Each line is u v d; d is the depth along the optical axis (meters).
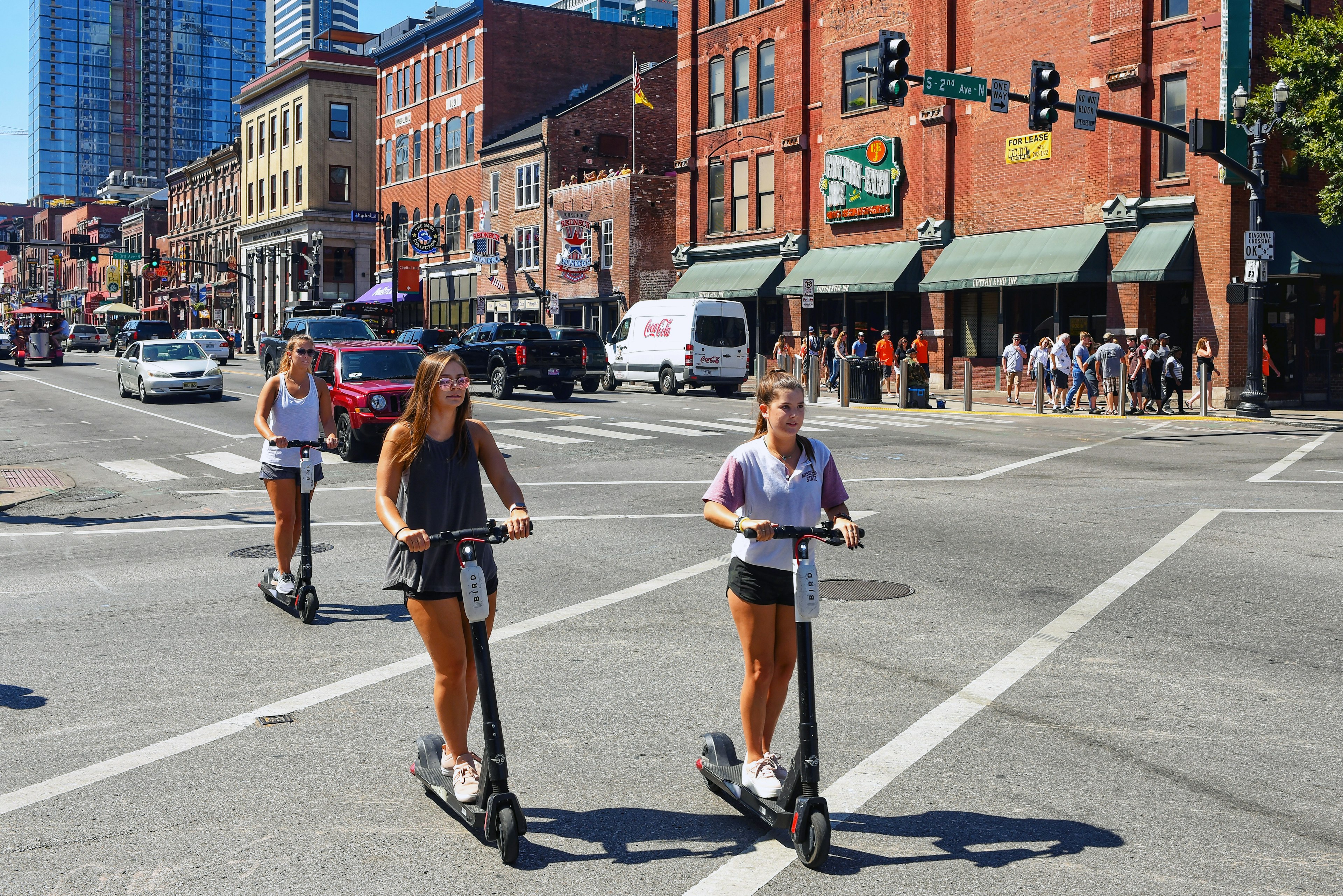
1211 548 10.63
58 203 168.25
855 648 7.45
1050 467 16.89
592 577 9.84
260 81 84.06
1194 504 13.25
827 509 4.91
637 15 102.69
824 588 9.25
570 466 17.61
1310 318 30.42
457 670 4.87
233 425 25.17
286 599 8.71
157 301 111.69
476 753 5.37
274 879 4.23
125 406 30.39
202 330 53.47
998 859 4.36
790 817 4.41
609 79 63.16
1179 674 6.80
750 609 4.78
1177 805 4.86
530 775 5.30
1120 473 16.25
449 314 63.81
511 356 30.08
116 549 11.99
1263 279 24.72
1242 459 17.75
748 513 4.82
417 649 7.63
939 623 8.09
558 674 6.95
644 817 4.81
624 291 48.28
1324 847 4.44
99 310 94.00
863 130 37.88
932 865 4.31
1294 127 24.66
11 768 5.44
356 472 17.97
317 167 78.62
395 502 4.81
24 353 53.00
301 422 9.00
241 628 8.28
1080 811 4.80
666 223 48.72
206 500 15.64
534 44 60.88
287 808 4.93
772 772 4.81
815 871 4.28
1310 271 28.05
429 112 65.19
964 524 12.10
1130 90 29.84
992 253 33.22
